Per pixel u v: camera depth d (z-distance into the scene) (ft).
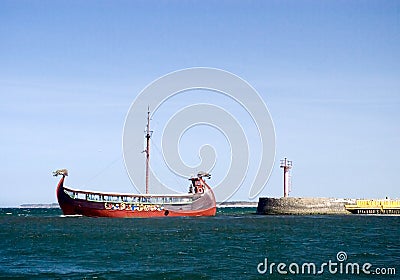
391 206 570.87
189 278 156.15
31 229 322.34
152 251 209.56
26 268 172.96
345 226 353.72
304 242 242.17
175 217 445.78
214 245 229.45
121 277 157.17
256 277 157.58
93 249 216.74
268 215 567.59
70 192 406.82
